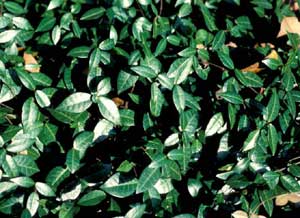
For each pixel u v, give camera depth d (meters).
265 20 1.03
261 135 0.88
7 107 0.89
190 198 0.89
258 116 0.89
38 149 0.87
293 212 0.93
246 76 0.91
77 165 0.84
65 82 0.89
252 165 0.89
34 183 0.84
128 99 0.91
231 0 1.04
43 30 0.96
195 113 0.87
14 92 0.87
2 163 0.84
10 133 0.85
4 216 0.84
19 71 0.87
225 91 0.90
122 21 0.96
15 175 0.84
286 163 0.91
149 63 0.88
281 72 0.92
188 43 0.94
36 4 1.01
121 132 0.89
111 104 0.85
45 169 0.88
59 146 0.88
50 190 0.84
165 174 0.85
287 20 1.00
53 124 0.88
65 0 0.99
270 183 0.87
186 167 0.87
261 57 0.97
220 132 0.90
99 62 0.89
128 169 0.86
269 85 0.92
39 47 0.96
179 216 0.83
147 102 0.90
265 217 0.89
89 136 0.86
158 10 1.01
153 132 0.89
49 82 0.90
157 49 0.91
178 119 0.90
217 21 1.02
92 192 0.84
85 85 0.90
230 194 0.90
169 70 0.88
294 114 0.89
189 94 0.89
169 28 0.96
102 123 0.88
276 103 0.88
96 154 0.89
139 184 0.82
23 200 0.85
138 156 0.87
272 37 1.01
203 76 0.91
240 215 0.88
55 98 0.88
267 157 0.89
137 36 0.94
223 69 0.92
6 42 0.93
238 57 0.98
